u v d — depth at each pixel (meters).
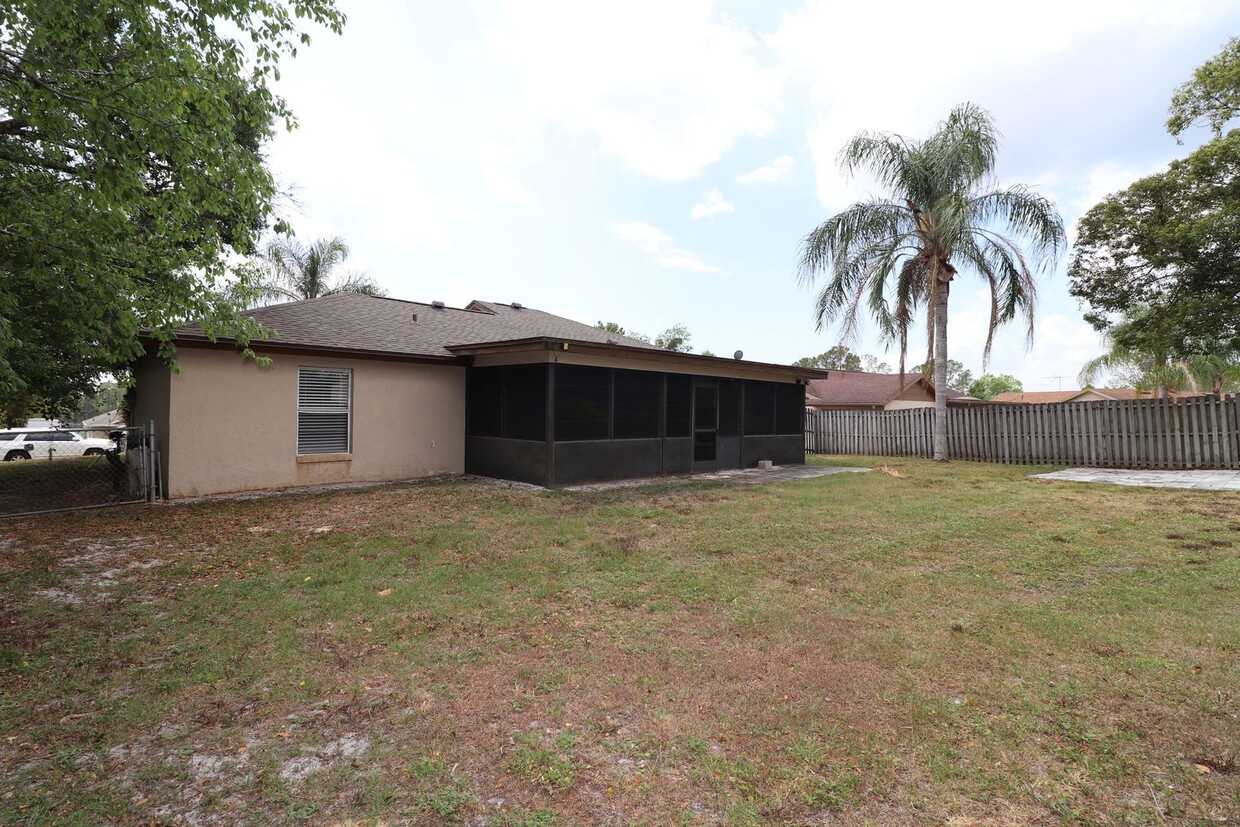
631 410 11.07
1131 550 5.50
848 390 27.30
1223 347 15.35
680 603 4.23
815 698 2.83
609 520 7.16
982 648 3.37
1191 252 13.05
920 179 13.20
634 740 2.50
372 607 4.15
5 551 5.64
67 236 5.12
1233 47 13.38
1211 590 4.30
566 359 9.73
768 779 2.22
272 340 9.05
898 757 2.35
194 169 5.37
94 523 6.91
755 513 7.60
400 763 2.36
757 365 12.93
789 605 4.16
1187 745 2.39
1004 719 2.61
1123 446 12.77
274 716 2.73
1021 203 12.82
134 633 3.69
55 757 2.40
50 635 3.65
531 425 10.17
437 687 2.99
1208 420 11.75
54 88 4.55
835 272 14.15
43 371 10.59
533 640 3.58
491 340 12.98
